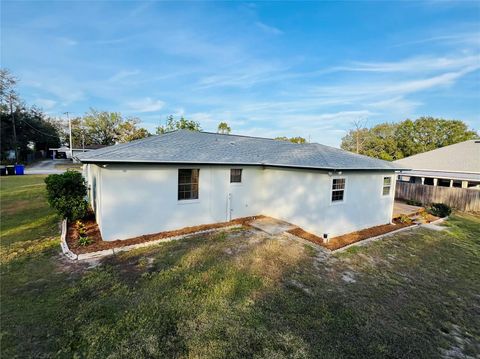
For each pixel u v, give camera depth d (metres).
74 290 4.83
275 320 4.16
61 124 57.38
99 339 3.58
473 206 14.83
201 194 9.49
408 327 4.15
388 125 45.16
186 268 5.98
